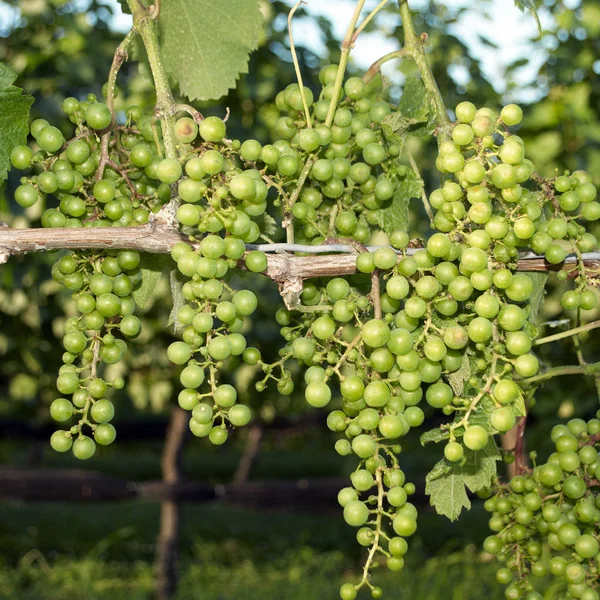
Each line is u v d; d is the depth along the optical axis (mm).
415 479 3443
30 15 2004
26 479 3459
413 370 705
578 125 2080
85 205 761
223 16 877
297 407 2914
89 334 735
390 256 707
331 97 791
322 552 4367
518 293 712
